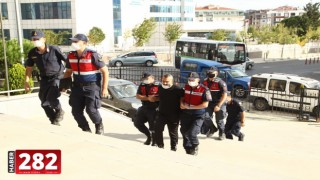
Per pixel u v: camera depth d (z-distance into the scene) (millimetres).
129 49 57875
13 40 13539
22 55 13070
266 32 61438
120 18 59750
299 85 14867
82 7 50375
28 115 8891
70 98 4949
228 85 19703
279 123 13133
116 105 11250
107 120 9508
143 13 66875
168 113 6129
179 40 29375
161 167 3482
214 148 7270
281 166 5977
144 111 6871
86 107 4887
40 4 50656
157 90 6664
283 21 89812
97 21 53156
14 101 9109
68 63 4816
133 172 3311
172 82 6070
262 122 13320
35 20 51406
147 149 4160
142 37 52406
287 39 59406
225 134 8883
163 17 90938
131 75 24953
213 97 7816
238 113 8680
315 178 5340
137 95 6809
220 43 26406
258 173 3771
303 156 6777
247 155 6715
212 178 3299
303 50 62375
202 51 27375
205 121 8031
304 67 39938
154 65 39750
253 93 16344
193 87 5895
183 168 3500
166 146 7398
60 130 4629
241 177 3416
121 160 3611
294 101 14891
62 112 5418
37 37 4797
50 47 4977
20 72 11664
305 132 11539
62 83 5000
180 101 6094
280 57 56531
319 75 31984
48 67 4984
